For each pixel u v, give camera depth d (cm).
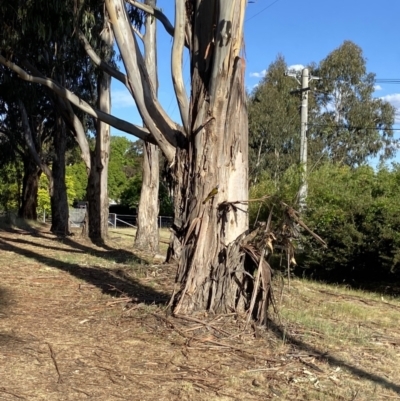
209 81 691
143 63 771
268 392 504
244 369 561
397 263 1140
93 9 1238
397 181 1316
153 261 1396
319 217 1262
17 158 3459
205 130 693
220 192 695
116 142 6281
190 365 565
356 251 1225
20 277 1027
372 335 747
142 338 643
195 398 482
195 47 709
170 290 905
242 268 695
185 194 722
